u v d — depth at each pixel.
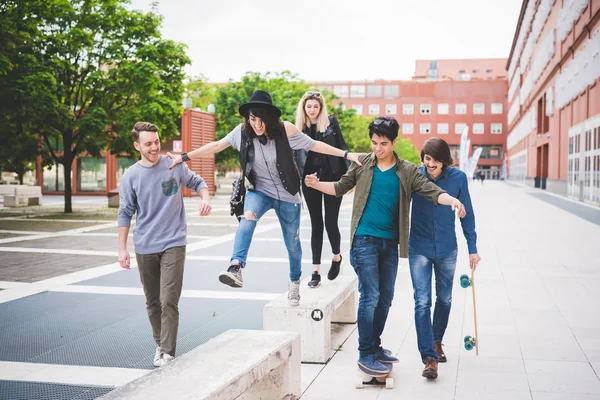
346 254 10.83
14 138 18.75
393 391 3.92
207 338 5.26
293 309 4.59
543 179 45.50
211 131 36.38
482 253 10.55
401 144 71.94
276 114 4.17
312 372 4.36
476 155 38.97
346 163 5.51
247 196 4.43
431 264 4.31
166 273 4.28
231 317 6.02
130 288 7.48
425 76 125.44
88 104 21.70
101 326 5.65
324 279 5.86
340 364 4.54
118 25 20.42
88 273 8.57
